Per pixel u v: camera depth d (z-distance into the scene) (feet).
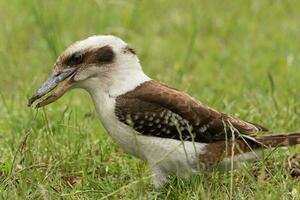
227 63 58.39
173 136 35.42
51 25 59.67
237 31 65.31
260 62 58.03
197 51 60.59
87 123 43.78
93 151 40.57
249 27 65.46
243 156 36.04
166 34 65.00
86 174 38.09
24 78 54.13
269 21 67.36
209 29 65.46
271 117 45.03
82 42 35.83
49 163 38.83
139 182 35.27
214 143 35.73
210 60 59.06
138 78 35.91
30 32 62.49
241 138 35.76
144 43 61.72
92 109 46.11
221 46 62.39
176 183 36.22
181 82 52.65
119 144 36.35
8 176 36.76
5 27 62.44
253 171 38.65
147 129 35.29
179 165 35.65
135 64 36.09
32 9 63.00
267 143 35.73
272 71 56.08
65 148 40.45
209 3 70.49
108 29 63.00
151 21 66.64
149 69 57.26
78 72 35.86
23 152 39.06
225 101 47.44
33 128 41.47
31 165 37.55
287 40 62.28
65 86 36.06
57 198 35.70
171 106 35.35
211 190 35.96
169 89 35.99
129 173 38.34
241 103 48.75
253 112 45.50
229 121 35.96
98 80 35.78
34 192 35.12
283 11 68.90
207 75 55.88
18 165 39.04
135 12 65.46
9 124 44.27
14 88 52.75
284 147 38.75
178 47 61.57
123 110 35.22
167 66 58.18
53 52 55.98
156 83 36.17
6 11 65.92
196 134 35.55
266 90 50.47
